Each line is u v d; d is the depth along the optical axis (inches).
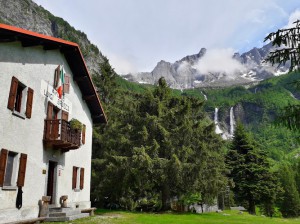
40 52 611.8
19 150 522.0
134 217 796.0
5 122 484.1
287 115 343.6
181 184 1016.2
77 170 800.9
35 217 561.0
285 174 2495.1
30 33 514.3
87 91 860.6
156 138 1018.1
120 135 1058.1
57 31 6294.3
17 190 510.9
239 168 1690.5
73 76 805.2
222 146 1224.8
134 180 991.6
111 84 1379.2
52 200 657.6
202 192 1085.8
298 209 2253.9
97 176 1111.0
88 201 855.7
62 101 718.5
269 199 1678.2
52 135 616.1
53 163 677.3
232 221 833.5
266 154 1772.9
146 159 906.7
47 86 637.3
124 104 1093.8
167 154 1001.5
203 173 1023.6
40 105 606.2
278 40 349.1
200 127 1093.8
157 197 1128.2
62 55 718.5
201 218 864.9
